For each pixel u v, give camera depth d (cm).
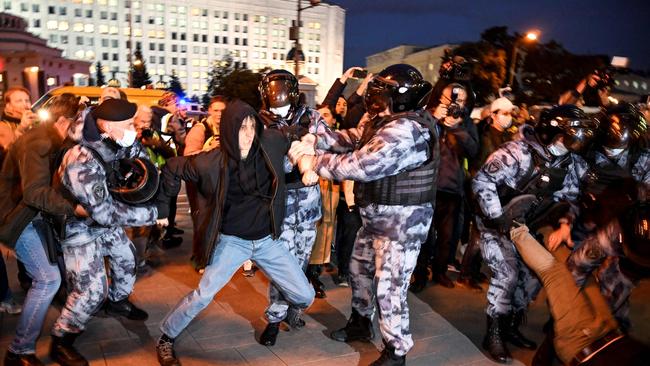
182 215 798
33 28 10425
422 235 317
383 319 319
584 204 335
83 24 10750
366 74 500
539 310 448
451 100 439
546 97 2311
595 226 318
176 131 596
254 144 300
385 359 321
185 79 11475
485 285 513
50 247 302
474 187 342
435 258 511
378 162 287
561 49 2311
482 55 2141
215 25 11556
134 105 294
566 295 223
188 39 11406
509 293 353
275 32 12012
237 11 11644
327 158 301
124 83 11050
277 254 318
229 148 290
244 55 11825
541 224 345
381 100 303
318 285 473
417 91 303
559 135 319
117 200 299
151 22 11119
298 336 384
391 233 310
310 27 12044
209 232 295
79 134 285
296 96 385
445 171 475
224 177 292
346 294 478
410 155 295
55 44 10600
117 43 11012
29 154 287
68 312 314
